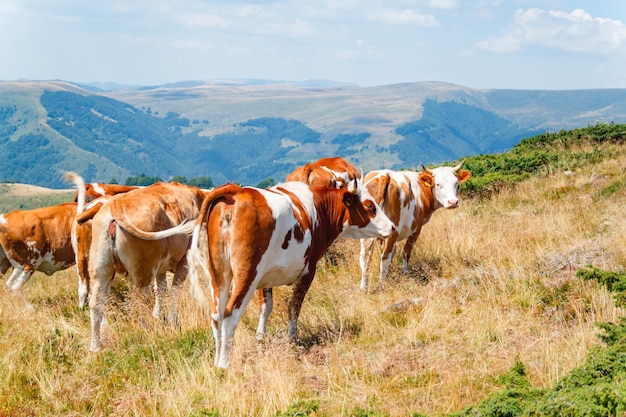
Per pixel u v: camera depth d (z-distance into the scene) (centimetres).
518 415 489
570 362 652
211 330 845
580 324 753
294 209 820
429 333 795
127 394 677
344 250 1289
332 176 1385
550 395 498
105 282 859
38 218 1180
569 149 2214
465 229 1347
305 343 843
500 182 1833
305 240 829
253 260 753
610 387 461
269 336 814
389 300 990
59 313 1023
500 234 1280
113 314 955
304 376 704
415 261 1224
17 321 901
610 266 945
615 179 1598
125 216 855
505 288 913
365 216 946
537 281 929
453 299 919
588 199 1480
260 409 624
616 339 603
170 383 700
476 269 1030
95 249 851
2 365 746
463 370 677
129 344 838
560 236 1192
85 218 894
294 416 554
